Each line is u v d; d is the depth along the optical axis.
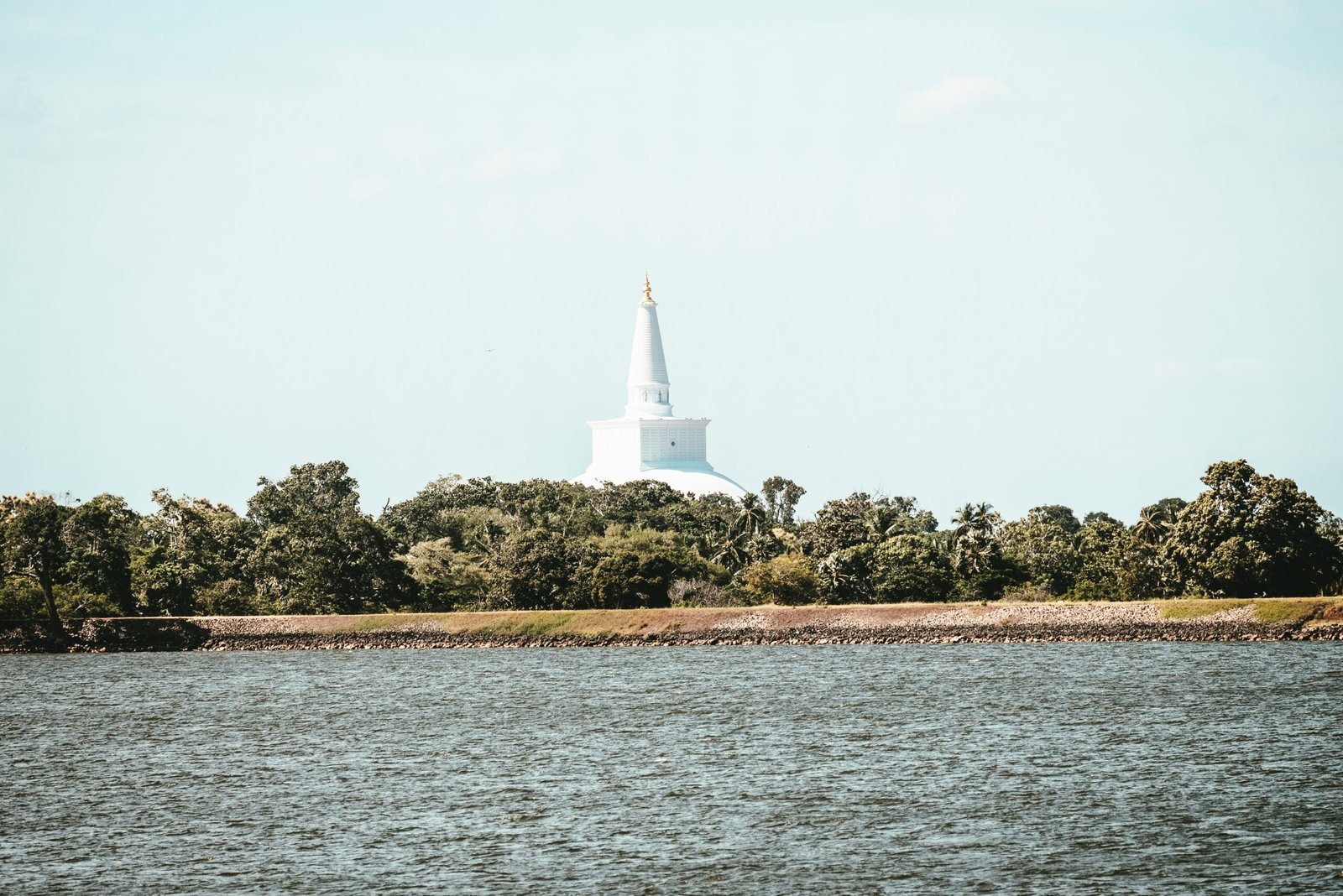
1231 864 139.75
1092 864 140.38
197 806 171.50
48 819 165.38
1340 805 161.62
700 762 195.12
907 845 148.12
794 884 136.00
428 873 140.75
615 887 136.12
